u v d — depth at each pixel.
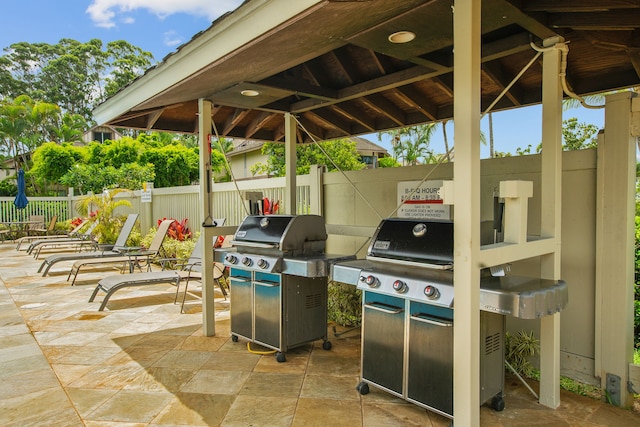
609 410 2.54
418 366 2.42
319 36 2.43
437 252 2.32
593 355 2.83
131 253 7.03
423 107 4.26
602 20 2.22
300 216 3.42
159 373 3.06
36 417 2.43
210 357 3.37
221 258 3.79
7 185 20.28
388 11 2.16
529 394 2.72
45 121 23.73
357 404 2.58
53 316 4.60
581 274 2.89
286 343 3.30
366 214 4.41
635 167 2.65
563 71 2.48
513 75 3.64
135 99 3.69
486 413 2.48
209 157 3.89
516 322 3.28
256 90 3.53
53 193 19.20
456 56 2.00
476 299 2.05
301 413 2.47
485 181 3.42
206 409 2.52
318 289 3.51
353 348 3.59
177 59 3.05
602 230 2.71
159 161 18.58
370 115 4.93
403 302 2.48
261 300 3.44
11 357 3.38
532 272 3.18
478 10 1.97
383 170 4.21
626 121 2.58
